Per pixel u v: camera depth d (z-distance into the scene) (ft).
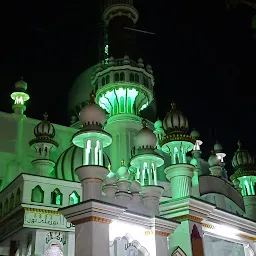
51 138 68.44
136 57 90.63
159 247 42.14
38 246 51.44
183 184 49.21
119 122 77.66
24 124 76.84
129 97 80.48
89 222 36.45
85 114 42.32
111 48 90.53
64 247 53.72
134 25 94.84
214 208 51.03
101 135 41.32
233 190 79.25
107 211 37.35
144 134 49.19
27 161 73.26
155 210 44.78
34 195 53.88
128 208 42.06
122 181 44.29
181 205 47.34
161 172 78.89
